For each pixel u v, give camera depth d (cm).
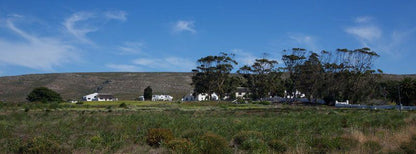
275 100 11600
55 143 1636
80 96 16225
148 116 3725
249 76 12306
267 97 13050
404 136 1938
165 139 1838
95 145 1703
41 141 1625
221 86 12781
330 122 2959
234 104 8988
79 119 3234
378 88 9869
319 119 3350
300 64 10662
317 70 10219
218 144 1598
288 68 11025
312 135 2148
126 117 3575
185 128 2481
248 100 11519
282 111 5728
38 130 2456
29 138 1902
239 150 1677
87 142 1761
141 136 1980
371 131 2305
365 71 9869
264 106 8225
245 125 2575
